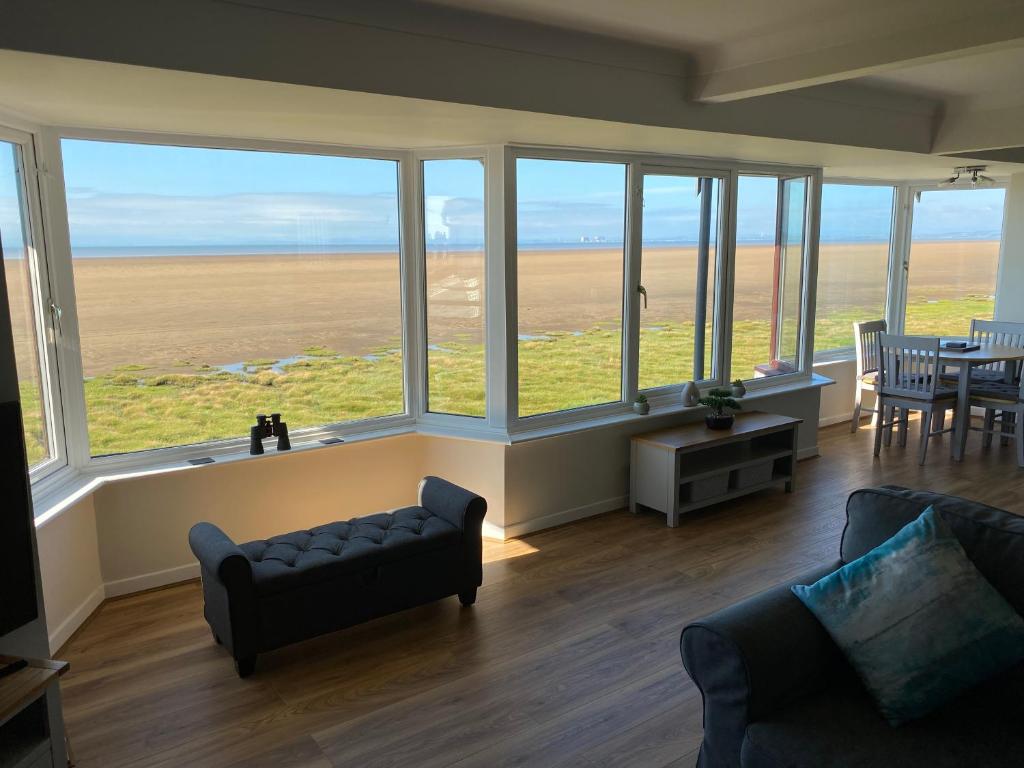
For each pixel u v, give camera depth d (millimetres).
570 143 4039
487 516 4277
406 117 3135
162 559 3633
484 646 3133
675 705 2730
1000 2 2492
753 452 4906
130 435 3561
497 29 2855
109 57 2145
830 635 2033
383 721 2645
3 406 2012
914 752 1778
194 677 2906
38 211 3158
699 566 3891
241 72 2357
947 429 6059
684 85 3482
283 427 3861
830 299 6926
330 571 2980
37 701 2057
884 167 5777
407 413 4414
